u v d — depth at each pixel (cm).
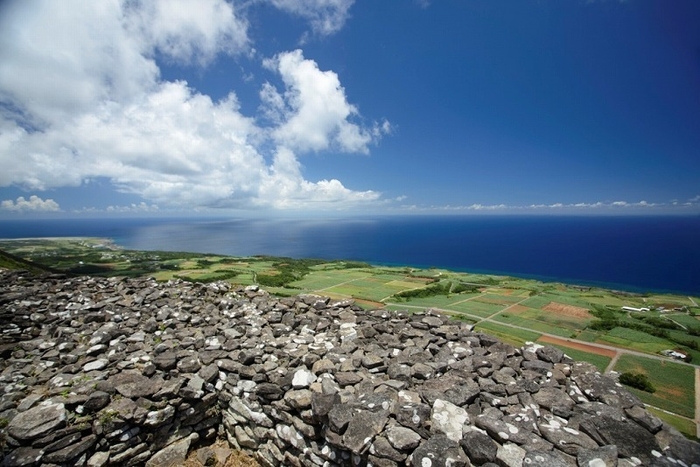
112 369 840
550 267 18575
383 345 969
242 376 826
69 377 791
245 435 790
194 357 901
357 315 1246
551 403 645
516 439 532
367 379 762
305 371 764
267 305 1310
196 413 804
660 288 12581
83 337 1027
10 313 1119
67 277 1688
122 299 1362
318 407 627
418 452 517
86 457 644
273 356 889
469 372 780
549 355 841
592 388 696
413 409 596
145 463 717
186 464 752
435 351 918
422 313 1232
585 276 15688
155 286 1538
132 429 703
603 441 546
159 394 739
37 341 986
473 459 511
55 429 634
